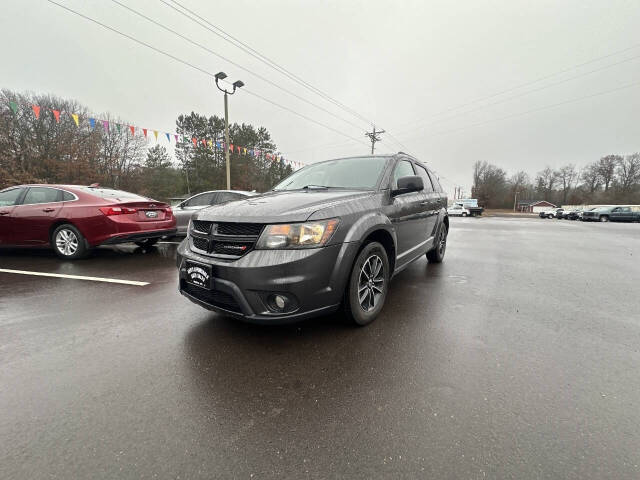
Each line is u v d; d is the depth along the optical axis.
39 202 5.23
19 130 24.28
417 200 3.69
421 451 1.25
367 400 1.58
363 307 2.56
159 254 5.84
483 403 1.55
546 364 1.92
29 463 1.20
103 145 30.02
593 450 1.24
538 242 8.47
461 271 4.60
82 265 4.80
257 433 1.36
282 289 2.01
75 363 1.96
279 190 3.58
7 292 3.43
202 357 2.03
